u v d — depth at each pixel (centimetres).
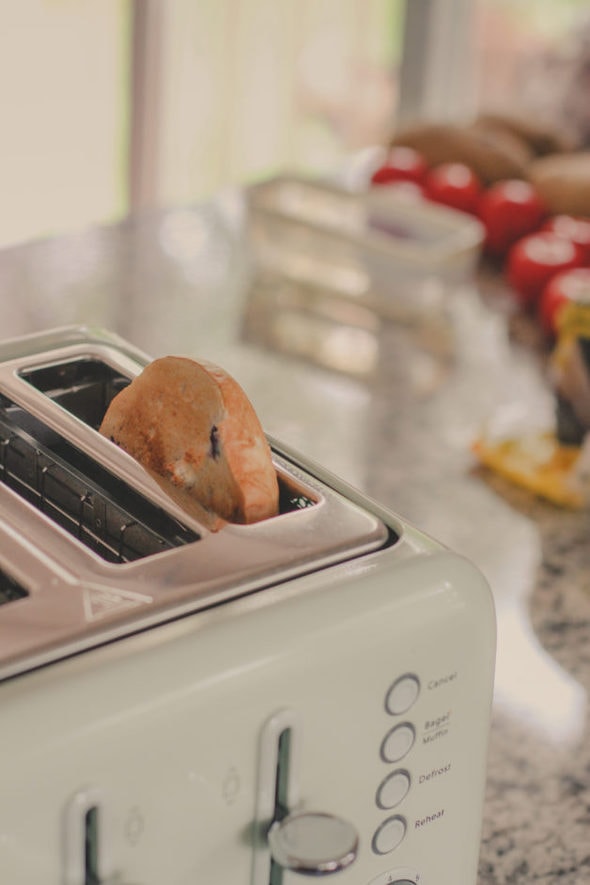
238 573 104
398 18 300
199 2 301
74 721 90
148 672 94
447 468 180
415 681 109
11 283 197
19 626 94
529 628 164
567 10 270
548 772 153
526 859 148
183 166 315
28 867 90
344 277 204
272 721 100
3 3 288
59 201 311
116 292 198
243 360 190
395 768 111
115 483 122
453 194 214
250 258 209
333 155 317
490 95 284
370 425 184
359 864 113
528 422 186
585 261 206
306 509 116
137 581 101
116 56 301
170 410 119
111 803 92
